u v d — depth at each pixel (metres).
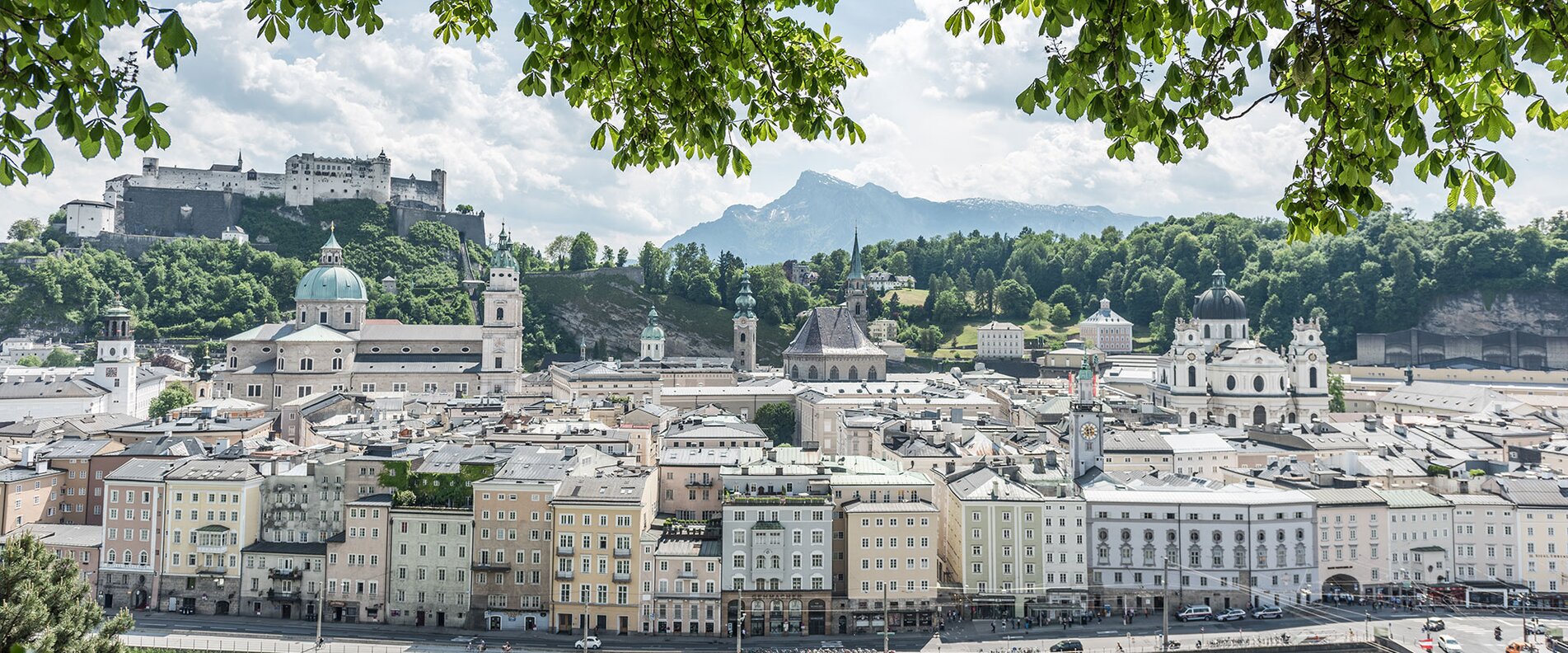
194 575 182.50
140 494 185.25
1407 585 190.62
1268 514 186.88
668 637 172.00
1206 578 186.00
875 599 176.00
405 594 178.38
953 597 183.38
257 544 184.00
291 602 180.50
